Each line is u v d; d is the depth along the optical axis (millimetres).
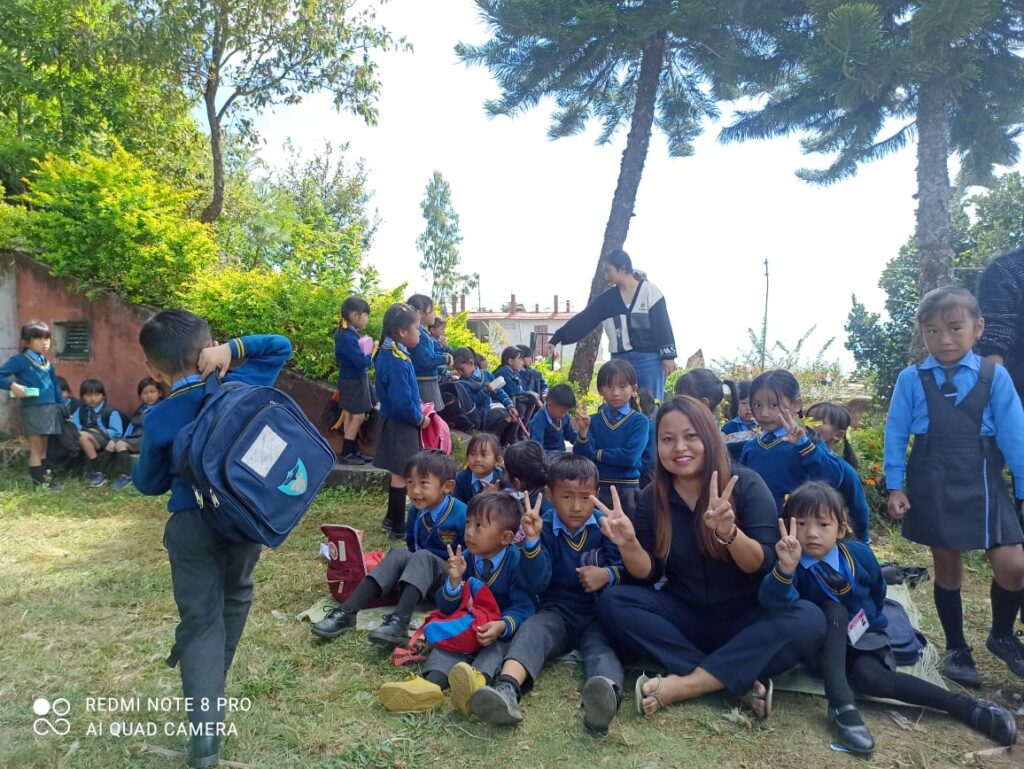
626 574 3070
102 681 2865
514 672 2689
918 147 7355
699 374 4043
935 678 2859
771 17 8039
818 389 8250
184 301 7648
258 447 2230
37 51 10844
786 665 2660
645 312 5105
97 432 6617
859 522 3344
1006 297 3189
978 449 2828
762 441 3443
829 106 8508
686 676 2699
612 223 9312
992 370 2857
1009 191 10023
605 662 2705
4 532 4984
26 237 7836
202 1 10617
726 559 2770
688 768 2322
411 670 2988
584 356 9781
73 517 5402
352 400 6215
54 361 7695
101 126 11789
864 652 2762
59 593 3801
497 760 2357
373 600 3541
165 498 5957
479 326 23875
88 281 7598
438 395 5742
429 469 3566
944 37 6688
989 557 2879
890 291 10086
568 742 2459
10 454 7000
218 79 11648
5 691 2773
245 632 3320
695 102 10656
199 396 2328
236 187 14117
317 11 11422
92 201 7711
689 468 2740
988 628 3498
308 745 2434
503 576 3178
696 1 7918
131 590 3848
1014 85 7965
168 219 7930
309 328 7156
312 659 3072
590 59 9258
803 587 2812
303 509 2336
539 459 3693
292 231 8570
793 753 2412
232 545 2436
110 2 11547
